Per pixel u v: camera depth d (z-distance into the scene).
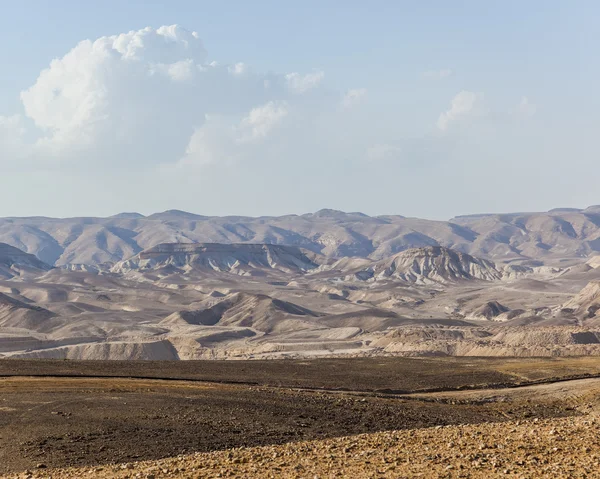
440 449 33.41
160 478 32.12
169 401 64.56
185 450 50.41
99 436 52.72
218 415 60.94
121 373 94.12
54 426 54.69
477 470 28.30
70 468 42.53
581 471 26.56
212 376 96.56
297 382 95.00
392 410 68.94
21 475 38.09
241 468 32.56
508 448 31.94
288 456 35.00
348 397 75.88
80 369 95.38
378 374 105.56
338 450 35.75
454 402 81.44
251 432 56.38
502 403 80.62
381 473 29.14
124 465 38.09
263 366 110.19
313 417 63.47
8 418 56.91
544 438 33.59
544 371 107.25
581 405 76.06
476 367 114.44
